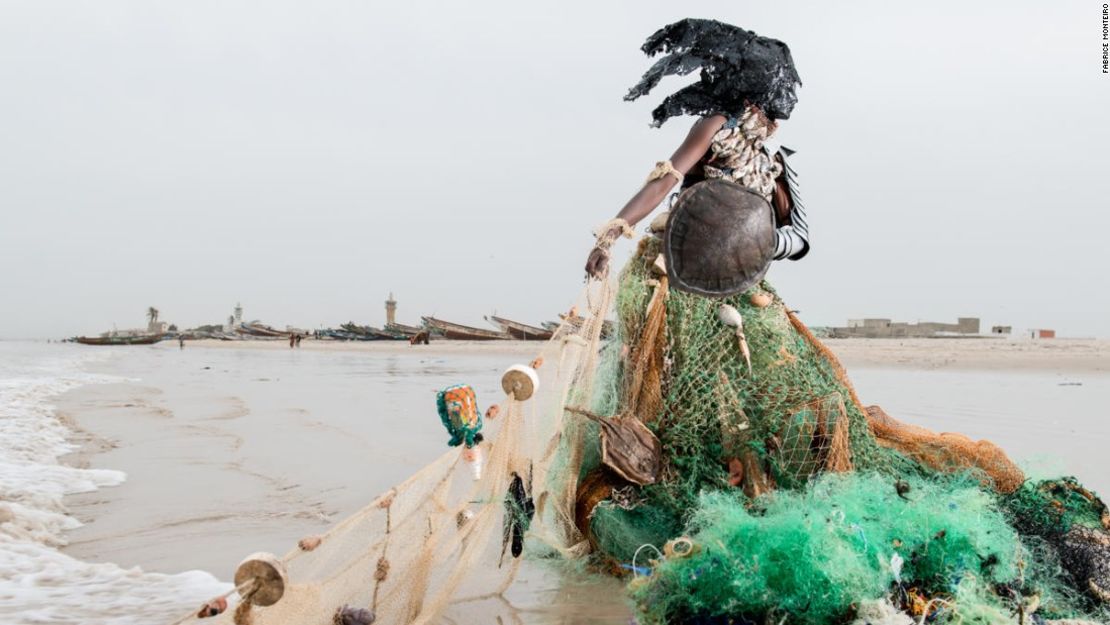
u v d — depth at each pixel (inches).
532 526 175.5
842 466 157.9
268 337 5206.7
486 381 868.0
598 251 159.9
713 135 167.2
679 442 168.2
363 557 132.3
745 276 160.2
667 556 144.2
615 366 180.2
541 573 178.7
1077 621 133.0
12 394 682.8
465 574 153.4
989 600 135.3
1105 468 272.1
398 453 339.6
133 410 544.4
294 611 120.0
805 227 184.7
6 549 186.4
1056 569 147.2
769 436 161.2
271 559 111.8
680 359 173.3
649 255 181.3
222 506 241.0
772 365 171.0
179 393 725.3
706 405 167.3
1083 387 689.6
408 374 1064.8
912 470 175.8
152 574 173.8
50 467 301.1
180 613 148.3
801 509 143.3
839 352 1422.2
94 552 194.5
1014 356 1223.5
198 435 402.9
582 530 174.6
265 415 503.8
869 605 130.0
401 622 138.9
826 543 134.0
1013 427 391.5
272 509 236.8
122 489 265.7
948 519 142.8
